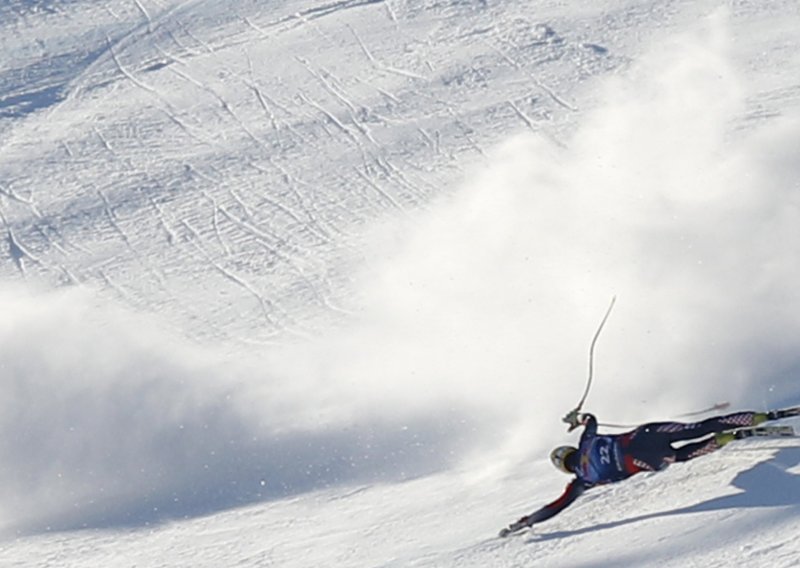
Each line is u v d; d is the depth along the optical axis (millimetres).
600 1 82500
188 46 84125
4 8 91750
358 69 77875
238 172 68375
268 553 32688
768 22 76875
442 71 75938
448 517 31328
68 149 73000
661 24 78312
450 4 84750
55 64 83562
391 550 29625
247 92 77188
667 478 27172
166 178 68750
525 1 83812
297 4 88125
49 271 60938
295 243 60844
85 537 38719
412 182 64562
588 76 72688
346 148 69062
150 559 34719
